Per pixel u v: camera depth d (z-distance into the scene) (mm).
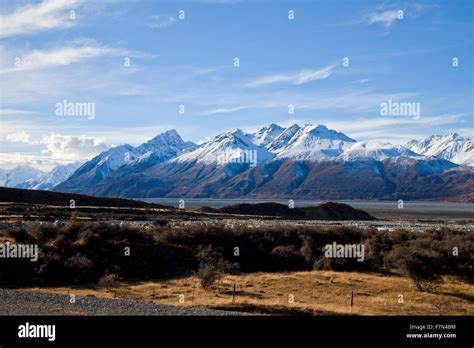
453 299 39719
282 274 52844
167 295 38906
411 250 47188
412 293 42031
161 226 71375
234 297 37156
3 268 44875
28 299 30125
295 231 66875
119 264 51312
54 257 47906
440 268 49094
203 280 43250
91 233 54438
